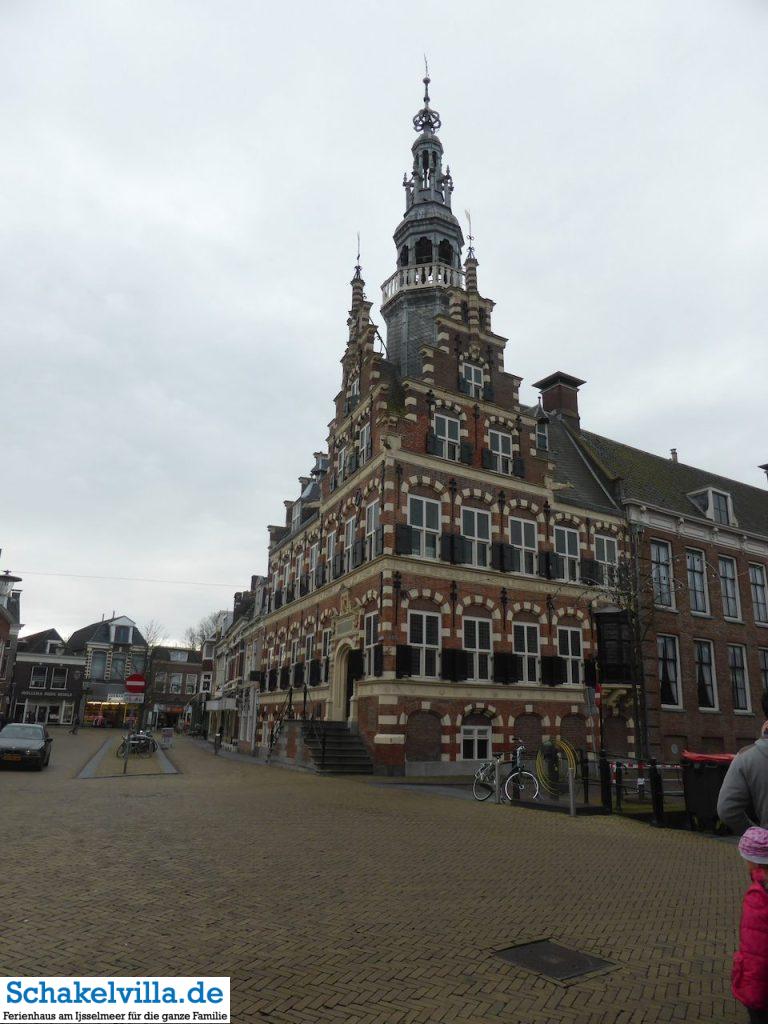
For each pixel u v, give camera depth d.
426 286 33.62
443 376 28.19
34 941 5.98
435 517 26.31
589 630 29.05
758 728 32.97
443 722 24.19
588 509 30.78
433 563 25.48
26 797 14.97
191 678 87.44
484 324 30.48
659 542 32.81
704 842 12.62
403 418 26.56
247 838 10.83
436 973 5.71
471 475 27.58
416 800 16.28
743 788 4.39
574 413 38.56
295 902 7.47
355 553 27.42
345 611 27.73
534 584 27.94
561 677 27.64
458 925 6.97
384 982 5.48
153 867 8.72
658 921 7.42
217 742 37.78
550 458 30.25
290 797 15.98
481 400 28.80
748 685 33.69
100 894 7.45
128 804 14.18
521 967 5.92
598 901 8.12
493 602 26.62
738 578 35.25
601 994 5.43
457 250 35.19
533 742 26.16
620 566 26.64
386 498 25.28
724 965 6.16
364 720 24.55
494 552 27.22
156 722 77.88
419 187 36.38
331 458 32.53
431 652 24.80
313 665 30.84
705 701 31.84
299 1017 4.83
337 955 6.00
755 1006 4.09
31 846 9.70
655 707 29.41
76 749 37.34
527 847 11.14
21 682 69.88
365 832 11.77
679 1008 5.22
